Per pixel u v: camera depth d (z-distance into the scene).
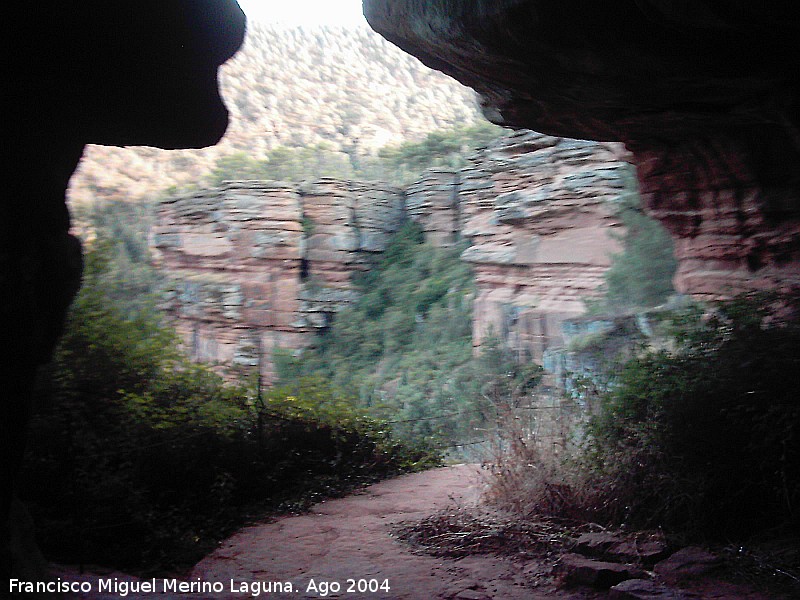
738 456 5.88
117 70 4.17
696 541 5.61
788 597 4.53
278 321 50.59
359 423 10.18
